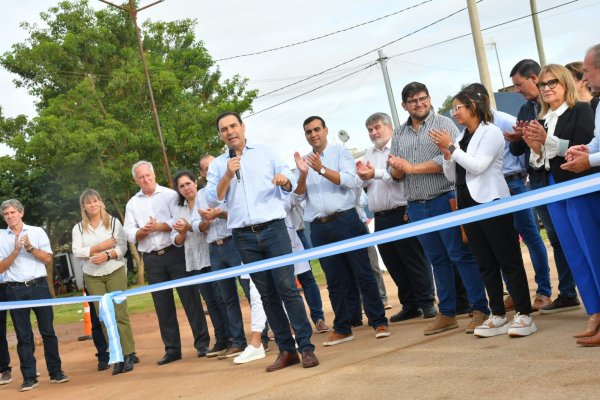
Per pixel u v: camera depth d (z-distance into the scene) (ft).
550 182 17.67
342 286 22.88
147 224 25.90
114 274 26.96
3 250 26.11
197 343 26.32
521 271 18.11
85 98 105.09
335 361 19.56
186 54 114.93
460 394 13.91
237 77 116.57
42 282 25.91
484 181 18.57
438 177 21.33
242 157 20.30
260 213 19.92
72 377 26.61
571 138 17.13
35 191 118.93
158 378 22.84
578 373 13.79
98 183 100.53
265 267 19.07
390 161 21.44
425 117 21.90
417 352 18.60
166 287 22.62
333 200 23.11
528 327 18.02
